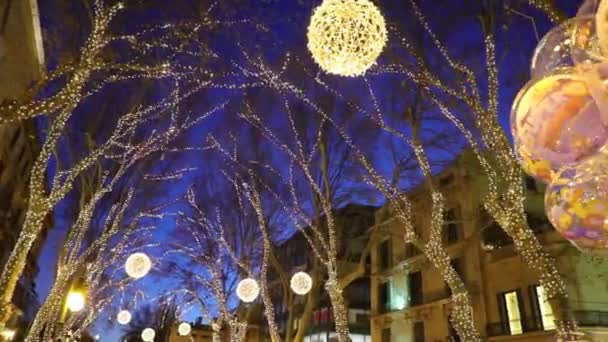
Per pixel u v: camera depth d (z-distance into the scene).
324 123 12.49
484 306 20.42
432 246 7.77
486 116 6.14
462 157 21.64
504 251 20.28
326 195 12.73
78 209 12.15
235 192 15.94
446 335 22.45
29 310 20.86
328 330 29.80
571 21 2.60
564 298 5.29
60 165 9.80
